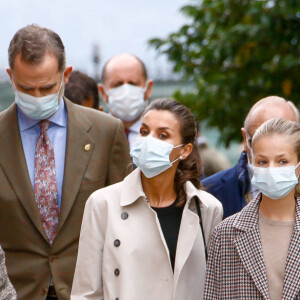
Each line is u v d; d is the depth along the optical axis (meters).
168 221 13.46
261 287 12.23
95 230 13.50
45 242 14.73
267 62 27.17
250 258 12.46
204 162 23.28
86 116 15.52
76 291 13.55
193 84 30.12
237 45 26.80
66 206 14.73
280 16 26.22
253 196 15.75
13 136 14.98
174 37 28.28
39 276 14.70
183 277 13.23
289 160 12.43
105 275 13.23
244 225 12.64
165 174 13.60
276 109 15.35
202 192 13.91
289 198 12.57
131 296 12.91
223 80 27.67
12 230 14.74
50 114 14.86
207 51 27.34
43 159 14.95
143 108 20.61
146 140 13.41
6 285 12.16
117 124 15.71
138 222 13.38
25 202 14.62
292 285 12.02
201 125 28.59
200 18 27.75
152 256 13.19
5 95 31.38
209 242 13.59
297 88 26.83
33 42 14.31
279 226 12.55
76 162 15.02
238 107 27.94
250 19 26.72
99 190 13.82
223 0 27.16
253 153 12.75
